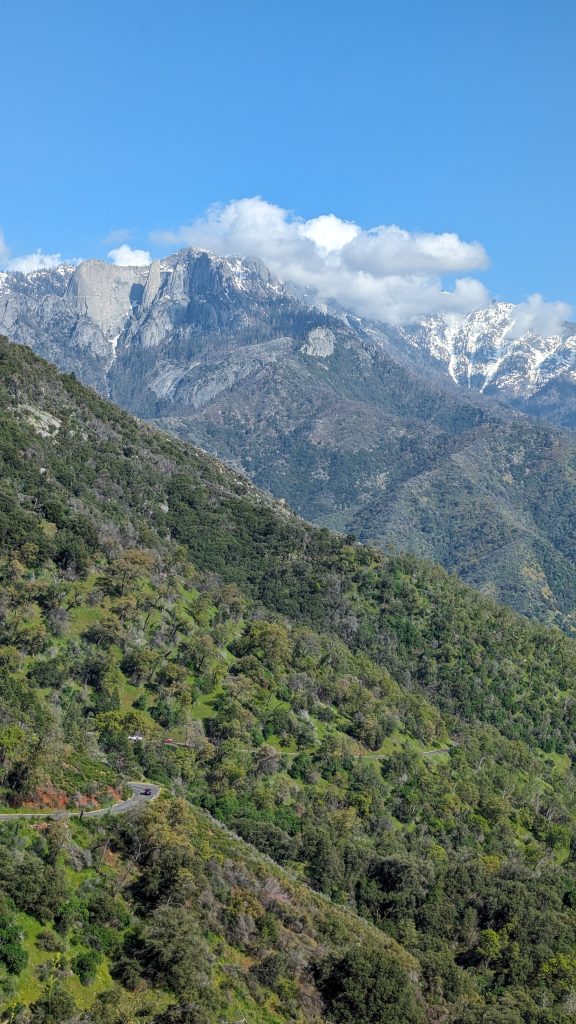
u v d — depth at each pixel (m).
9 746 110.31
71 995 85.19
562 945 134.25
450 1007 116.44
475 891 139.50
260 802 141.12
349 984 105.62
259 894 111.50
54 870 94.62
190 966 93.38
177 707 152.88
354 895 134.00
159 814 110.88
